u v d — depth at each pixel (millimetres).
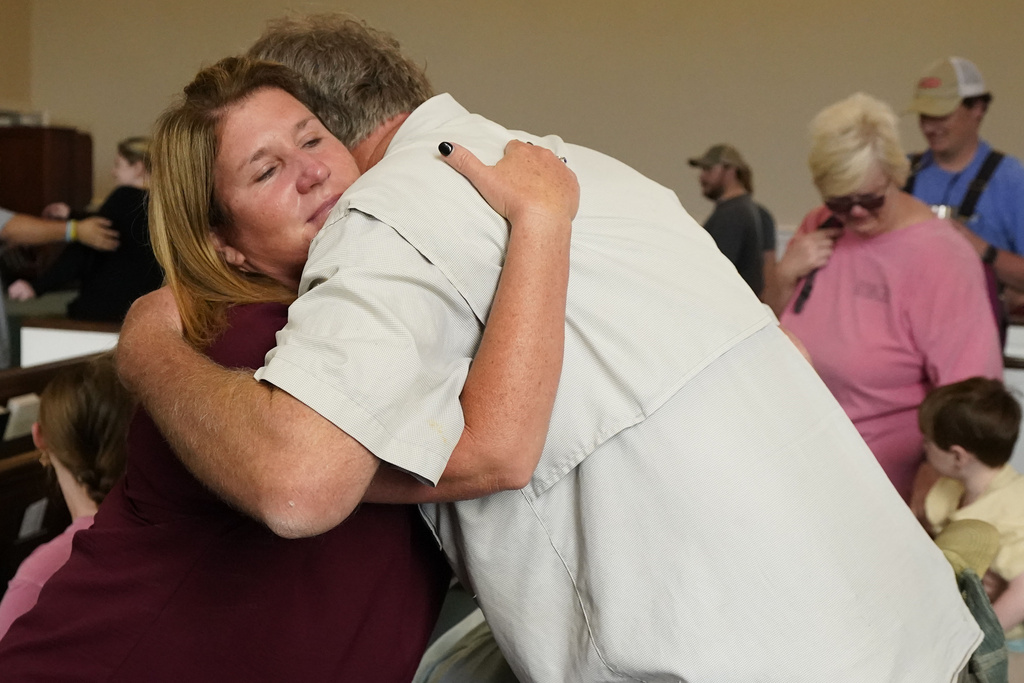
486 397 802
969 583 1093
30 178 4414
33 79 4820
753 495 878
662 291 907
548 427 855
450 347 848
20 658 911
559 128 4152
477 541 949
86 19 4727
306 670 919
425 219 828
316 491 711
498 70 4199
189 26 4668
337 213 848
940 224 2875
